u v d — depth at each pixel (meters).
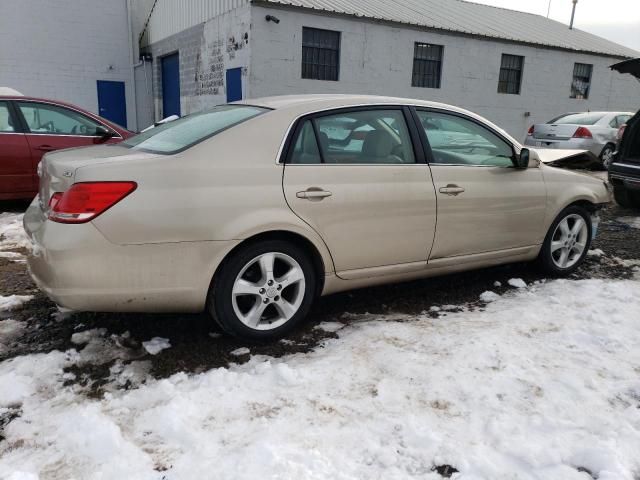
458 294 4.25
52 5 16.42
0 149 6.41
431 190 3.72
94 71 17.47
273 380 2.88
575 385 2.87
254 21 12.48
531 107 18.38
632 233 6.43
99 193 2.78
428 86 16.02
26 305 3.85
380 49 14.55
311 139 3.36
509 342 3.36
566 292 4.28
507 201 4.13
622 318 3.73
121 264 2.84
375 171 3.52
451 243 3.91
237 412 2.61
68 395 2.75
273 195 3.15
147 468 2.22
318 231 3.31
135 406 2.65
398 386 2.86
